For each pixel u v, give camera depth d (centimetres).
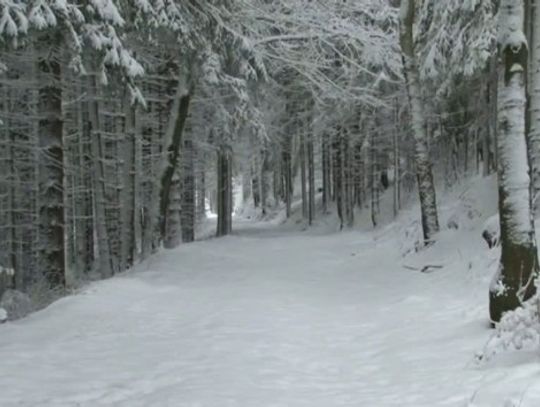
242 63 1614
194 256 1939
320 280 1565
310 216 4012
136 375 716
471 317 912
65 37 1121
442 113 2861
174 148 2006
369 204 3809
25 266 1977
